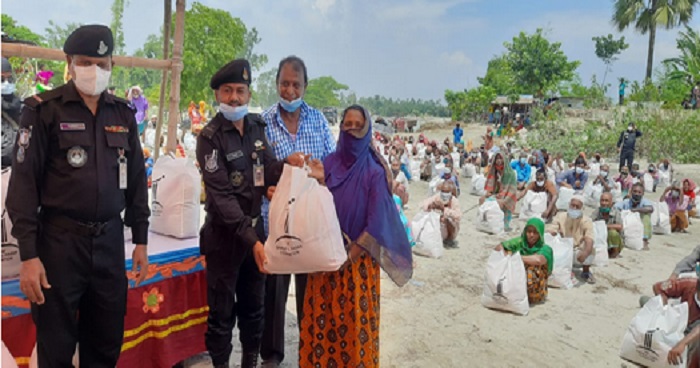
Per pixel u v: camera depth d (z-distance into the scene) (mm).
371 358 2830
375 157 2941
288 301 4973
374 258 2756
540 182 9828
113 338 2525
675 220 9297
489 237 8195
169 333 3227
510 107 37594
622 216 7941
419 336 4371
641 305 5309
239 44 30812
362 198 2830
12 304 2549
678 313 3908
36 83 6000
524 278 5023
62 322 2316
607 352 4238
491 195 8906
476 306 5168
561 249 5895
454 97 43344
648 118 22375
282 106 3342
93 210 2293
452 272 6281
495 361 3990
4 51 3188
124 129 2432
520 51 40312
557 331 4633
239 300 3199
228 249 2949
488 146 18156
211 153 2836
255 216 3000
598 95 29656
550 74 39656
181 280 3270
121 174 2416
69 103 2260
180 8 4129
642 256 7406
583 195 11312
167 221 3492
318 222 2572
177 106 4246
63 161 2240
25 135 2162
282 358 3553
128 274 2973
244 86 2861
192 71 27875
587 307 5281
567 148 22016
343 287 2775
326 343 2818
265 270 2709
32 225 2170
